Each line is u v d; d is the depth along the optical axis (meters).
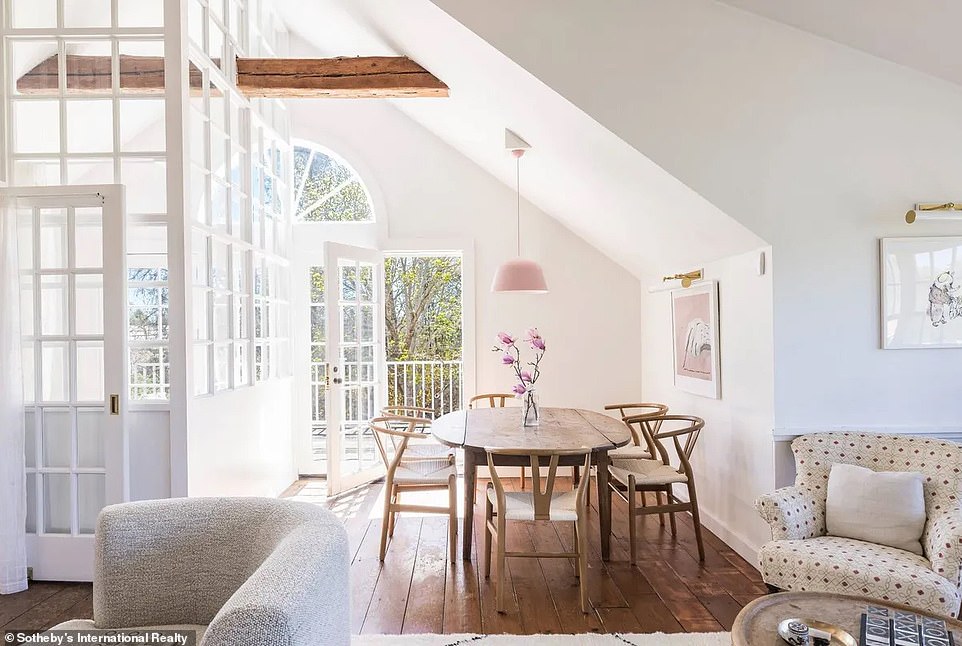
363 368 5.29
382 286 5.50
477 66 3.50
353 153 5.54
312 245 5.56
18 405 3.13
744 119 3.21
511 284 4.01
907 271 3.21
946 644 1.70
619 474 3.68
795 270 3.22
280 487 5.05
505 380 5.54
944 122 3.21
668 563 3.50
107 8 3.41
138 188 4.28
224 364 4.11
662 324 4.97
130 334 3.98
